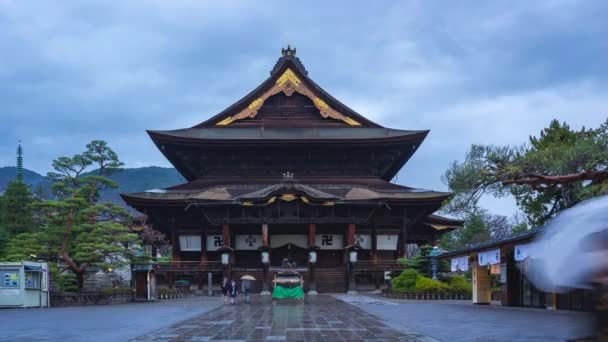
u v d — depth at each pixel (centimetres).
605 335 699
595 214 720
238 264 8875
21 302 4503
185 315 3569
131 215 6106
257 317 3347
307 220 8075
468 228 11931
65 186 6550
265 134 9419
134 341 2119
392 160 9888
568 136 6869
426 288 5978
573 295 3553
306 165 9656
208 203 8100
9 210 7100
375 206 8412
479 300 4806
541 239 745
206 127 9600
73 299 5009
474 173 5909
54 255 5897
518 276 4416
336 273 8156
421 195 8731
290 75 9756
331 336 2267
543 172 5309
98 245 5475
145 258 5859
